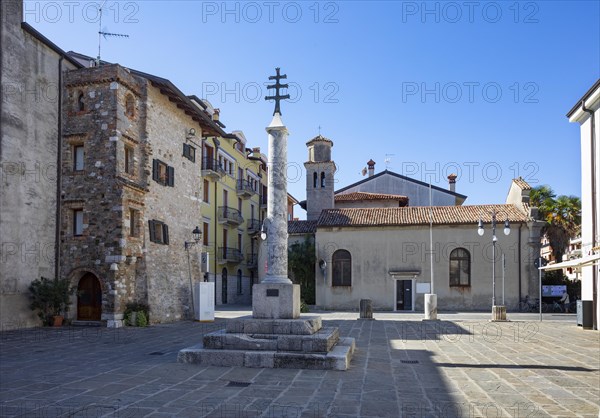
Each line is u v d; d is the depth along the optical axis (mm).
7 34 19234
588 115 20375
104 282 20484
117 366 10625
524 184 36438
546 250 62250
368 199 46125
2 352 12914
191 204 27625
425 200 50594
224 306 40656
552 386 8961
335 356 10336
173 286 24609
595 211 19797
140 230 22062
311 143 46906
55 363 11070
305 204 48375
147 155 23000
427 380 9406
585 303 20203
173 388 8523
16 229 19266
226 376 9555
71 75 21953
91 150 21359
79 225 21578
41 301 19656
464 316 29031
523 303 33969
